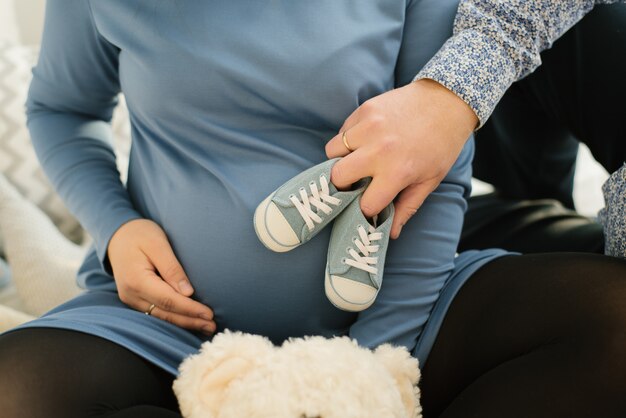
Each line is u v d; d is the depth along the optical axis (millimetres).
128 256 877
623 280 736
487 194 1384
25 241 1357
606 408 667
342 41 828
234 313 861
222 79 826
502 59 851
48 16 924
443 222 876
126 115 1679
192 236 855
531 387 697
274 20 829
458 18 883
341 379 622
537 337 740
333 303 800
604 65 1027
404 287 851
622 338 681
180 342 809
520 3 869
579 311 724
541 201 1331
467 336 804
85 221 954
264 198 828
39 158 1024
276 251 801
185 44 823
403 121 792
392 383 676
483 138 1264
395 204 833
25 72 1640
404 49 918
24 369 668
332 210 778
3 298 1374
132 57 860
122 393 696
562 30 924
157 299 848
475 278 858
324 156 867
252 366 657
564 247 1143
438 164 808
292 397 606
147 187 943
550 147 1262
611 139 1052
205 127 856
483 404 713
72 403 653
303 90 829
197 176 867
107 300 922
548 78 1123
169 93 844
